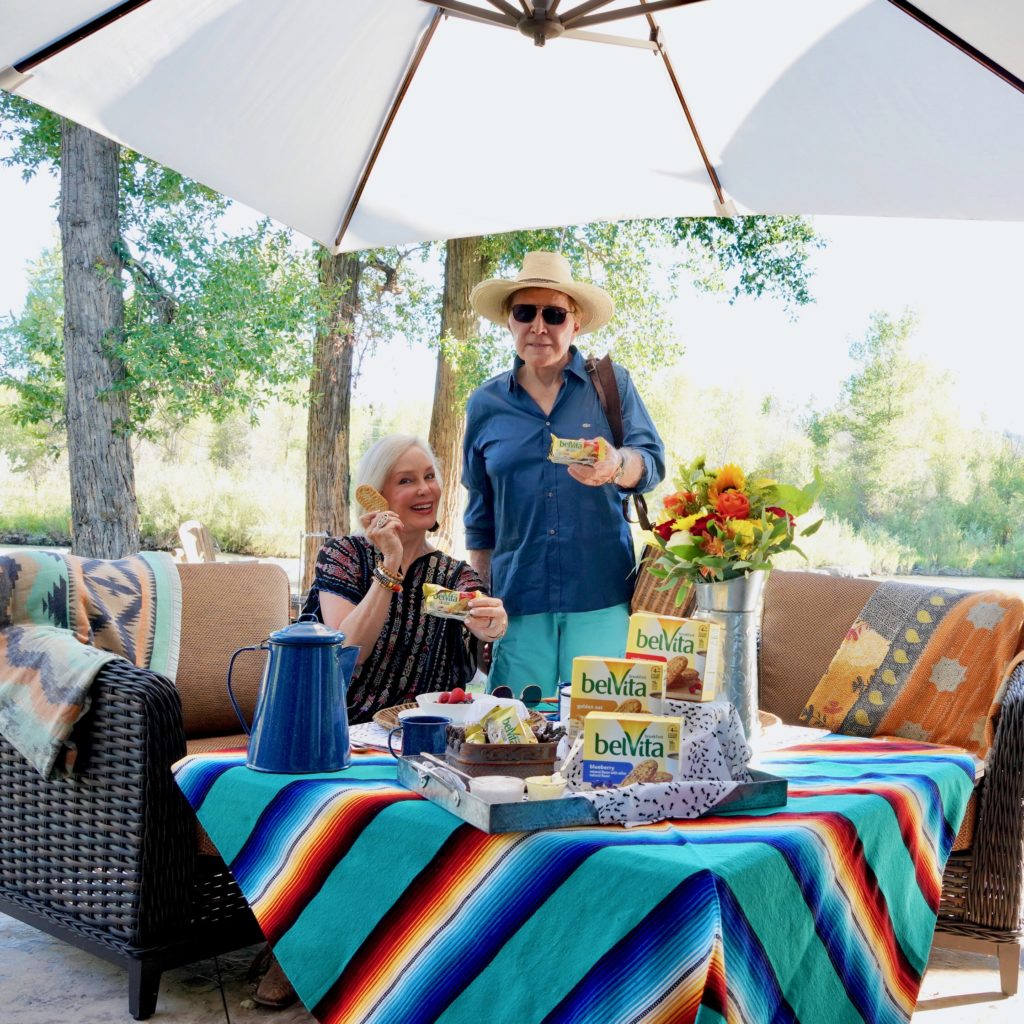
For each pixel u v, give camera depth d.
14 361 12.38
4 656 2.76
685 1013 1.31
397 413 14.82
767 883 1.47
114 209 9.70
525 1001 1.45
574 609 3.24
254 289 10.12
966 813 2.70
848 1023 1.66
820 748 2.30
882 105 2.71
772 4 2.60
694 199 3.16
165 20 2.58
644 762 1.72
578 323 3.43
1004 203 2.81
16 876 2.78
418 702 2.26
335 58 2.85
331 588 2.76
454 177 3.23
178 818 2.49
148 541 14.99
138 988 2.49
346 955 1.67
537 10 2.33
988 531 12.95
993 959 3.06
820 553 12.90
